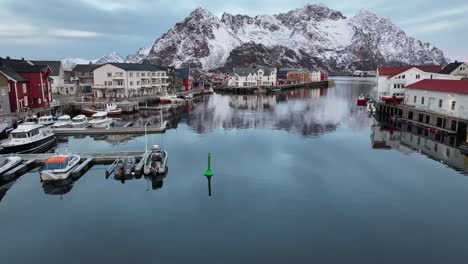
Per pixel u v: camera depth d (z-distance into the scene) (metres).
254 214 23.25
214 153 38.66
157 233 20.84
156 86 102.94
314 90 154.62
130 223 22.03
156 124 57.50
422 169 33.12
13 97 55.47
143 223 22.03
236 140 45.88
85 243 19.80
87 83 101.50
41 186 27.94
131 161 32.19
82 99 76.50
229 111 76.94
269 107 85.12
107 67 89.25
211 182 29.08
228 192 26.92
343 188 27.91
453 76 69.88
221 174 31.11
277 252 18.92
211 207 24.30
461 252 18.97
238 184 28.62
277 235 20.62
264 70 157.25
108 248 19.30
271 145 42.81
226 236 20.50
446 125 48.91
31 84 61.31
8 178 28.75
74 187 27.75
